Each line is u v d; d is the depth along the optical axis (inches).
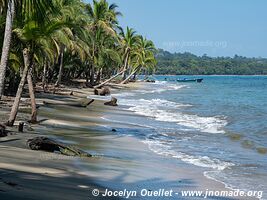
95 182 386.0
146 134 802.8
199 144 720.3
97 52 2652.6
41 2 448.8
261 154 643.5
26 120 780.0
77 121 892.6
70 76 3009.4
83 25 2037.4
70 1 1834.4
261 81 5423.2
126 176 431.8
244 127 984.9
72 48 1974.7
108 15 2591.0
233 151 663.1
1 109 902.4
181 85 3907.5
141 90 2775.6
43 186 332.2
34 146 504.4
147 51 3649.1
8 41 582.2
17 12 526.3
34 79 1552.7
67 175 394.9
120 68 3932.1
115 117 1064.2
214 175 487.5
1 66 585.0
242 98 2074.3
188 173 487.8
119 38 3287.4
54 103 1249.4
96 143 642.8
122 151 594.6
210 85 3978.8
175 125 983.0
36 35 640.4
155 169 489.4
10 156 443.8
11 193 294.7
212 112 1337.4
